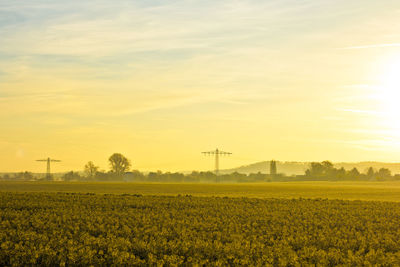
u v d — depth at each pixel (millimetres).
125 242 24266
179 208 47625
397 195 85000
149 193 80562
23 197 56500
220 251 23000
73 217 36344
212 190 96000
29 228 30422
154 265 20203
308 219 38969
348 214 43750
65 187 102250
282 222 36938
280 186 124875
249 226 33125
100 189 94062
